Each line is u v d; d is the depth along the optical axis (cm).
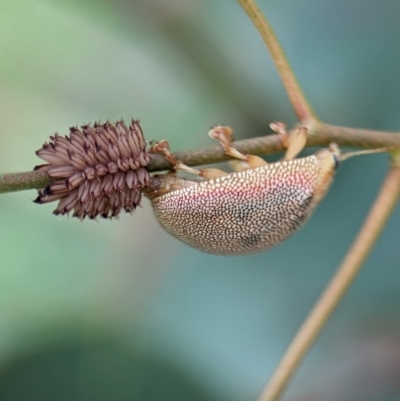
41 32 18
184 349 13
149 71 17
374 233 11
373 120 13
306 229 13
